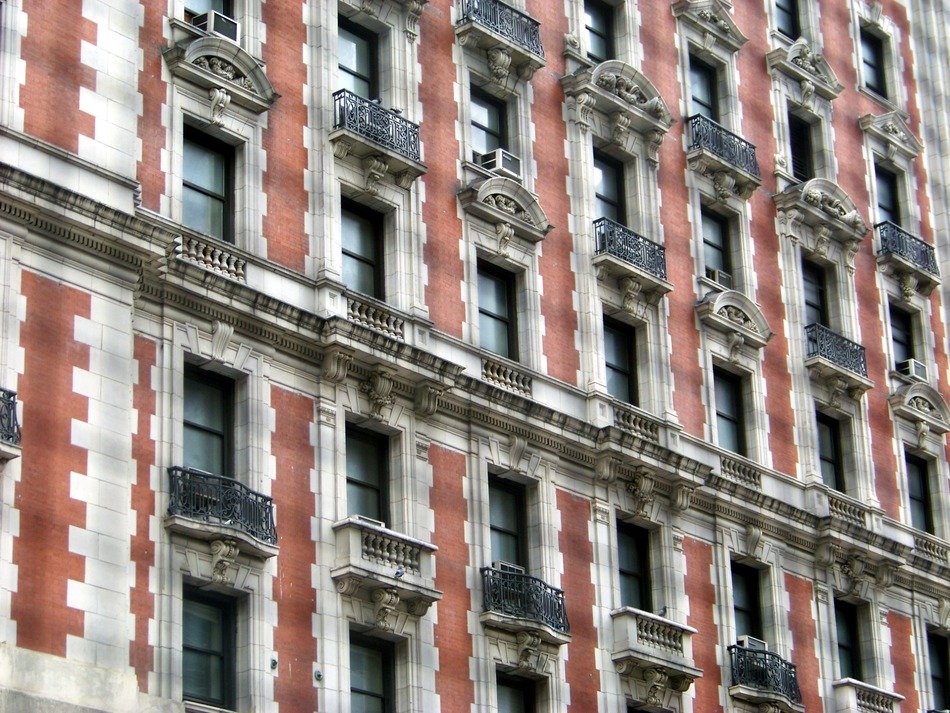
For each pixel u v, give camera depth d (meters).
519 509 56.34
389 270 54.81
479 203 57.34
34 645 42.72
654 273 61.69
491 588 53.50
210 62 51.78
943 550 70.25
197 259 49.75
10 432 43.34
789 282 67.94
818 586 64.31
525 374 57.00
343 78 56.16
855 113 74.50
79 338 45.66
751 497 62.28
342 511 50.88
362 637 50.97
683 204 64.81
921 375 72.38
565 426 57.09
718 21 68.69
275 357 50.88
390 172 55.28
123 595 44.72
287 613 48.78
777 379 66.00
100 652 43.84
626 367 61.28
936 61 79.00
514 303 58.50
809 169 72.06
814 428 66.50
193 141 51.59
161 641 45.75
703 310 63.38
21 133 45.75
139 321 48.09
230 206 51.78
